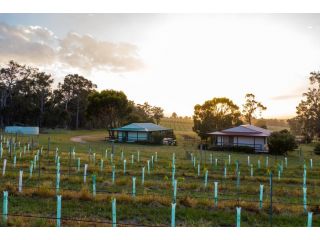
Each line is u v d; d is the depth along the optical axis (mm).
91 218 11711
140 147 49312
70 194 14156
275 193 16672
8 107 84688
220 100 70188
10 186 15406
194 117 71562
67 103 105438
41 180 18141
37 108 85875
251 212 12891
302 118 84875
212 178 21328
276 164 29094
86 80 105812
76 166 24172
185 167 25641
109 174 21328
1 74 86812
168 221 11664
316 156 41781
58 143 48188
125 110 80250
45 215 11828
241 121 72312
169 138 60969
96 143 54594
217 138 52812
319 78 79438
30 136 59969
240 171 24875
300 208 13453
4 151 32375
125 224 10758
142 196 14078
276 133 44781
